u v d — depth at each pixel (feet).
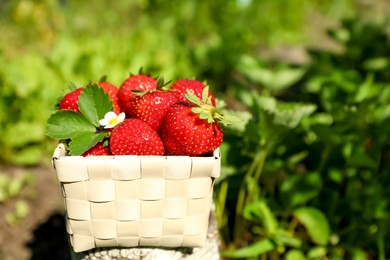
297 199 2.30
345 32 3.57
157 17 5.10
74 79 3.35
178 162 1.55
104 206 1.58
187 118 1.57
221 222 2.37
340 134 2.41
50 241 2.59
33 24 4.52
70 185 1.55
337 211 2.52
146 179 1.56
